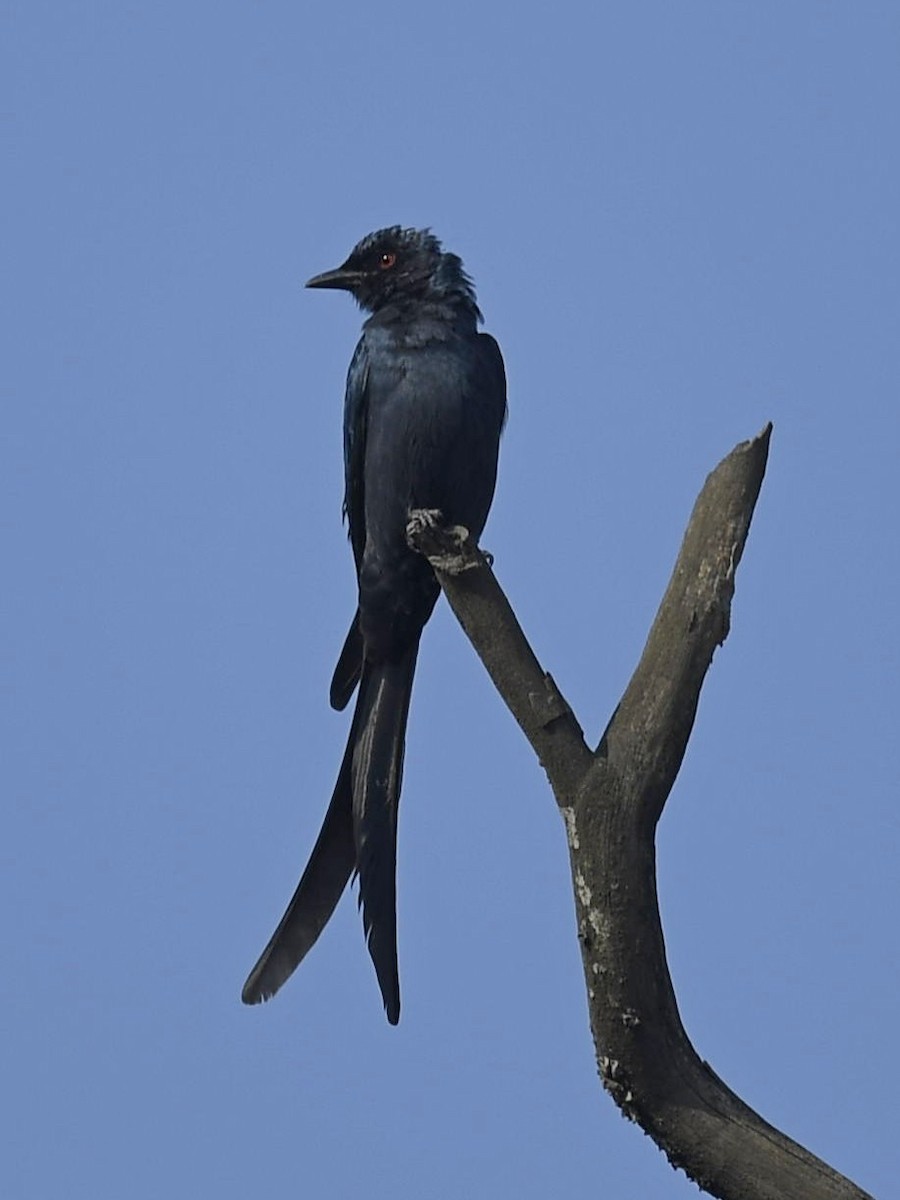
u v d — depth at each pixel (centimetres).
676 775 795
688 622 800
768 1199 748
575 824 788
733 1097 773
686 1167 768
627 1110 777
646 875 781
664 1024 772
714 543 809
